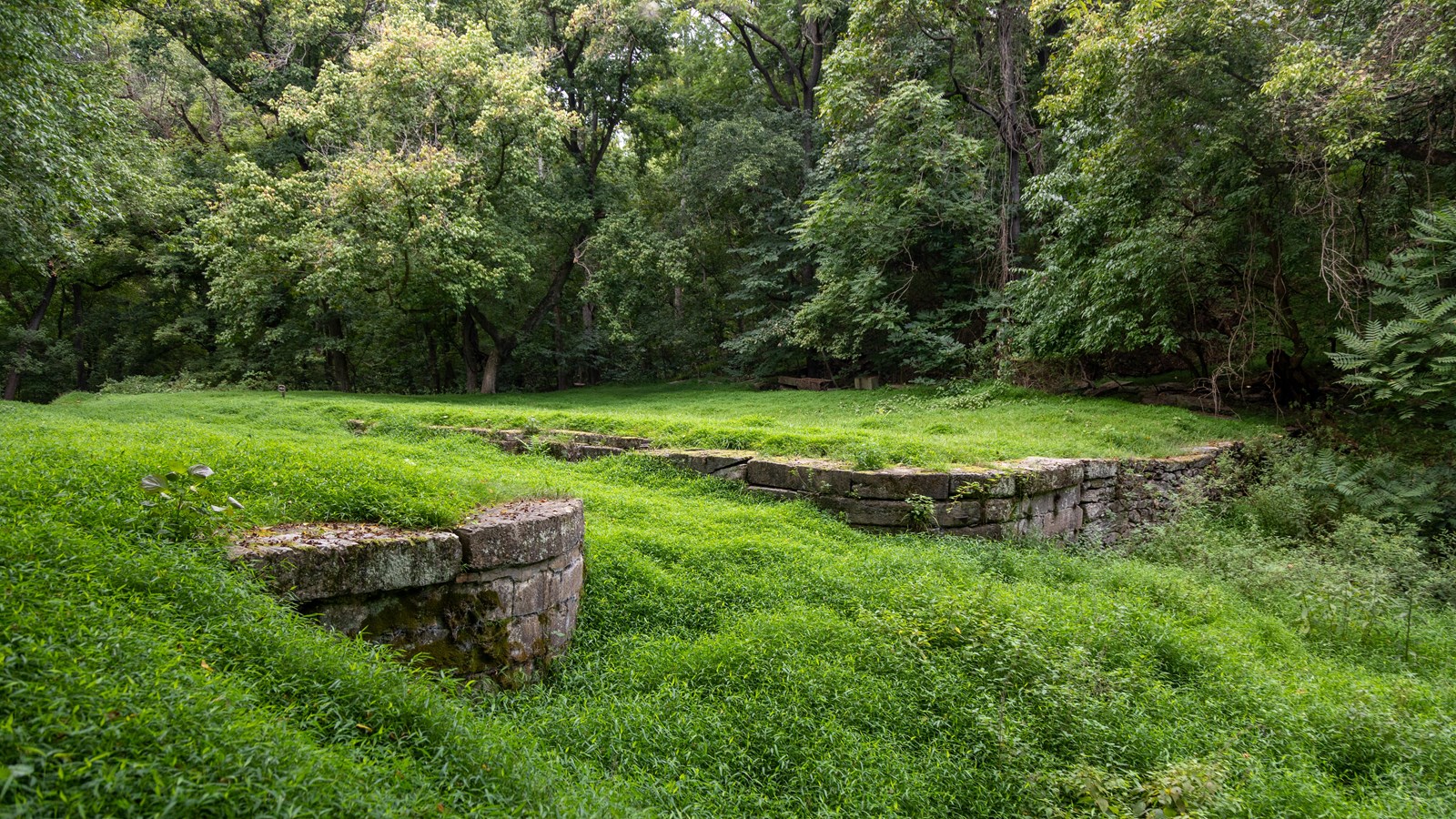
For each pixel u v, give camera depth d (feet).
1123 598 20.17
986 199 59.82
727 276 94.94
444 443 37.78
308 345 83.97
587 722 12.30
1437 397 34.73
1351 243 41.27
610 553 19.34
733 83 98.84
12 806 5.33
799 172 78.64
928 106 53.52
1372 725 13.26
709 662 14.24
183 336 86.84
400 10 74.74
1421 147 39.17
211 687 7.50
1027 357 54.24
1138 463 34.50
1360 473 34.76
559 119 74.90
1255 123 39.68
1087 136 46.44
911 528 26.35
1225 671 15.70
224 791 6.15
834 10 74.59
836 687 13.44
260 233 68.33
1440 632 20.92
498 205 78.54
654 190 100.48
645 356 105.81
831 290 62.80
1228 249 46.29
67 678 6.64
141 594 8.91
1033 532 27.58
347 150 71.82
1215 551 27.09
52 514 10.09
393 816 6.89
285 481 14.49
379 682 9.41
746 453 32.04
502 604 13.85
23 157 35.04
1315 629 20.79
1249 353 46.21
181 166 79.10
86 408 50.19
